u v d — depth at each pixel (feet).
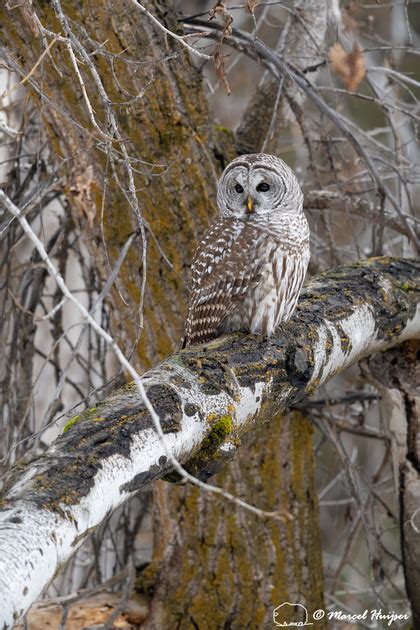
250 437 37.96
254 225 33.47
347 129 37.01
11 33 34.65
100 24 34.47
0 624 16.58
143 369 37.01
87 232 36.37
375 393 44.45
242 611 37.63
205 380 25.48
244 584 37.65
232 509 37.68
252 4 30.50
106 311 43.32
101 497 20.26
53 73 34.58
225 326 34.30
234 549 37.63
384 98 41.60
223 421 25.14
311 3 41.73
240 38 38.58
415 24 66.28
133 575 36.76
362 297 32.89
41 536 18.28
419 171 44.16
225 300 33.55
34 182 42.91
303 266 33.91
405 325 34.30
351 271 34.19
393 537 58.80
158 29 35.17
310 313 31.01
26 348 42.63
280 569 38.09
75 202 35.58
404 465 37.58
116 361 46.70
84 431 21.35
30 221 41.73
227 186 34.47
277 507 38.22
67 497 19.48
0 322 42.14
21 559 17.54
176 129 35.81
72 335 49.29
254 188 33.45
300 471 38.99
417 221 38.14
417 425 37.04
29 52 34.71
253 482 37.91
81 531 19.44
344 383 50.72
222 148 38.60
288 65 38.93
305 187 43.57
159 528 38.50
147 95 35.22
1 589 16.81
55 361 43.91
